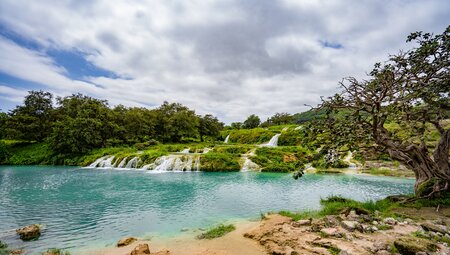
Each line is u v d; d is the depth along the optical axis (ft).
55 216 47.73
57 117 209.67
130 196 65.92
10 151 181.78
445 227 32.58
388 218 36.27
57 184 84.02
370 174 115.14
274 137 242.78
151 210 52.11
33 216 47.67
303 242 28.73
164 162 126.72
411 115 50.65
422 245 24.47
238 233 35.63
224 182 89.66
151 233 37.88
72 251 31.17
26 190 73.61
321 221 36.32
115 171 120.16
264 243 30.40
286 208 53.26
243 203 58.23
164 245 32.22
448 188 48.06
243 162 129.70
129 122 225.35
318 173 116.57
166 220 45.03
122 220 45.11
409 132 53.06
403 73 45.14
